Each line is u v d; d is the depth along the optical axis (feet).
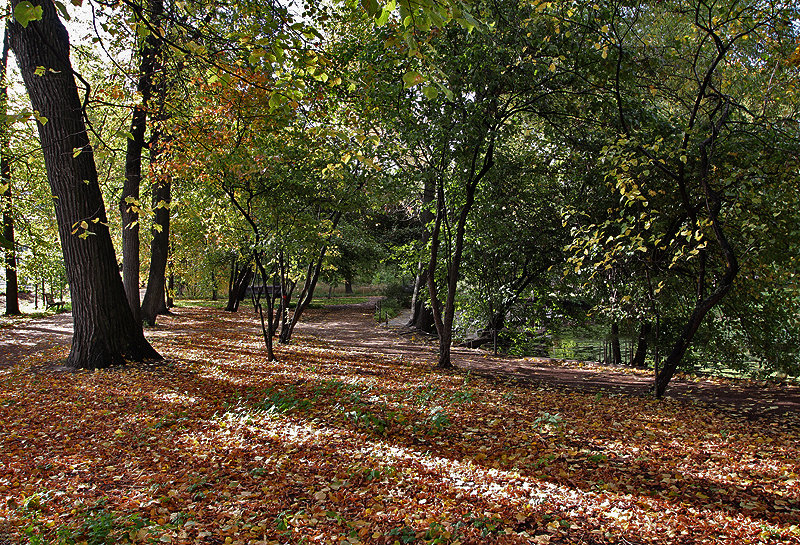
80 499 14.53
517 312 52.26
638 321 39.29
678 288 37.93
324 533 12.53
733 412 25.13
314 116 28.84
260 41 16.72
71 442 19.69
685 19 33.63
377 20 10.01
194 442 19.63
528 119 42.60
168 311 81.10
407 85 10.79
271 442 19.53
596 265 27.58
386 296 114.73
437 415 21.84
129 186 48.91
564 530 12.66
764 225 23.91
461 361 45.32
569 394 29.86
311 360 41.57
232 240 49.01
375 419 21.70
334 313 103.14
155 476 16.30
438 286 55.11
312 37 17.31
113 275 34.83
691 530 12.70
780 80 29.68
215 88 28.37
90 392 27.32
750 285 32.71
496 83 32.53
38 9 10.72
